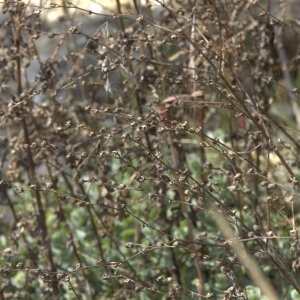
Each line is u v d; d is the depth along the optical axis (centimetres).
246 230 731
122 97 840
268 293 721
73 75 923
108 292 924
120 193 863
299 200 902
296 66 973
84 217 1012
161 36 872
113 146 834
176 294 731
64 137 864
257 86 873
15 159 912
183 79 791
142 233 942
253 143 843
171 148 847
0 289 879
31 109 870
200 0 838
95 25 951
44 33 779
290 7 987
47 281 726
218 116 1052
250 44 921
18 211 1055
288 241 870
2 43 873
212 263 890
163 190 855
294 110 1053
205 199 713
